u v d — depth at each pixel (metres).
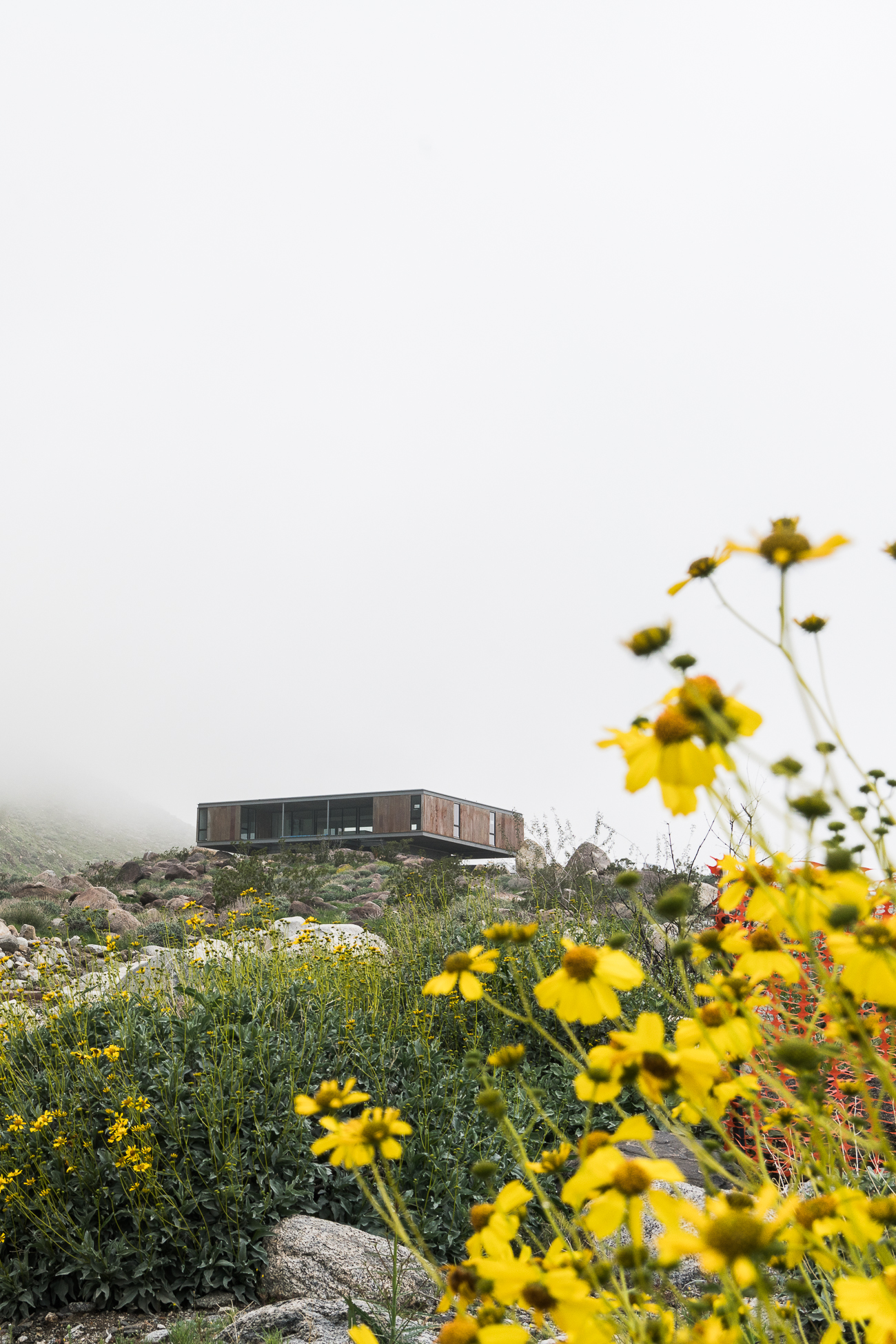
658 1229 3.25
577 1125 4.79
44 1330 3.66
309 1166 4.29
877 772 1.47
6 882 25.64
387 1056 5.23
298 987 6.09
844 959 1.07
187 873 28.94
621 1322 1.16
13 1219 4.00
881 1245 1.11
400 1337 2.84
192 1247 3.96
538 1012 5.68
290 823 45.00
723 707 1.11
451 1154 4.35
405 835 41.34
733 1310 1.08
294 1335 3.37
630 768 1.13
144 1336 3.57
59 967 6.02
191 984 5.98
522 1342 1.09
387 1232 4.03
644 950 5.99
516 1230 1.27
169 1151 4.21
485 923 7.57
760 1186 1.32
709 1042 1.24
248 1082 4.67
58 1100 4.42
